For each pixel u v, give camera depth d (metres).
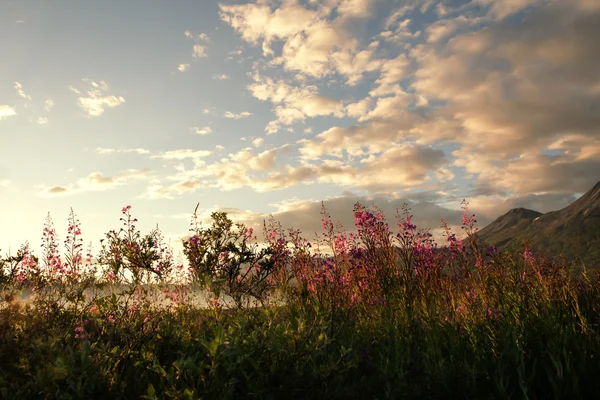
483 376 3.05
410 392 2.78
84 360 2.52
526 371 3.07
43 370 2.38
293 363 2.91
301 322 3.26
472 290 5.16
